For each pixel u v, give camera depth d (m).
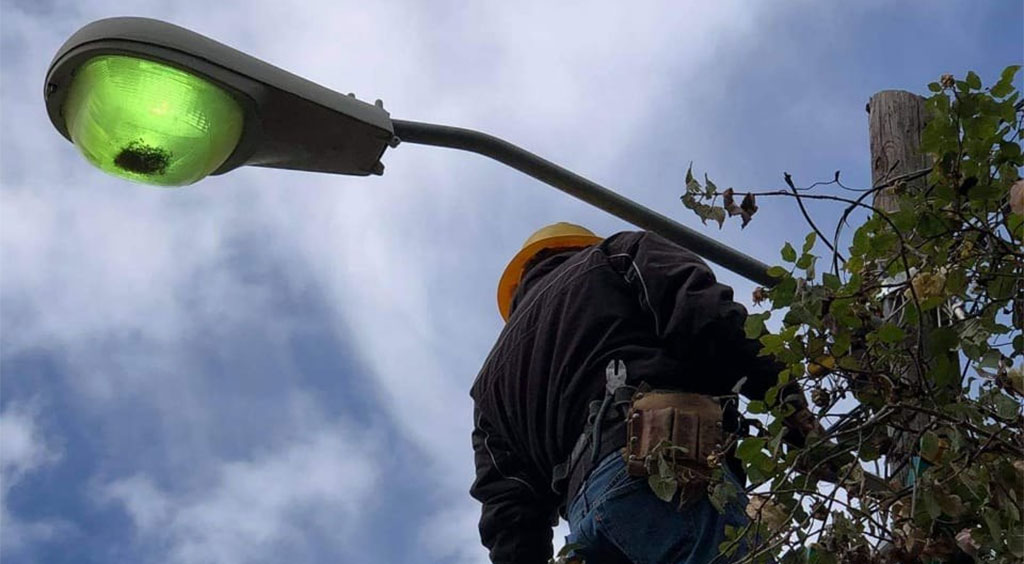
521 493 4.89
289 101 5.12
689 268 4.54
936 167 4.04
